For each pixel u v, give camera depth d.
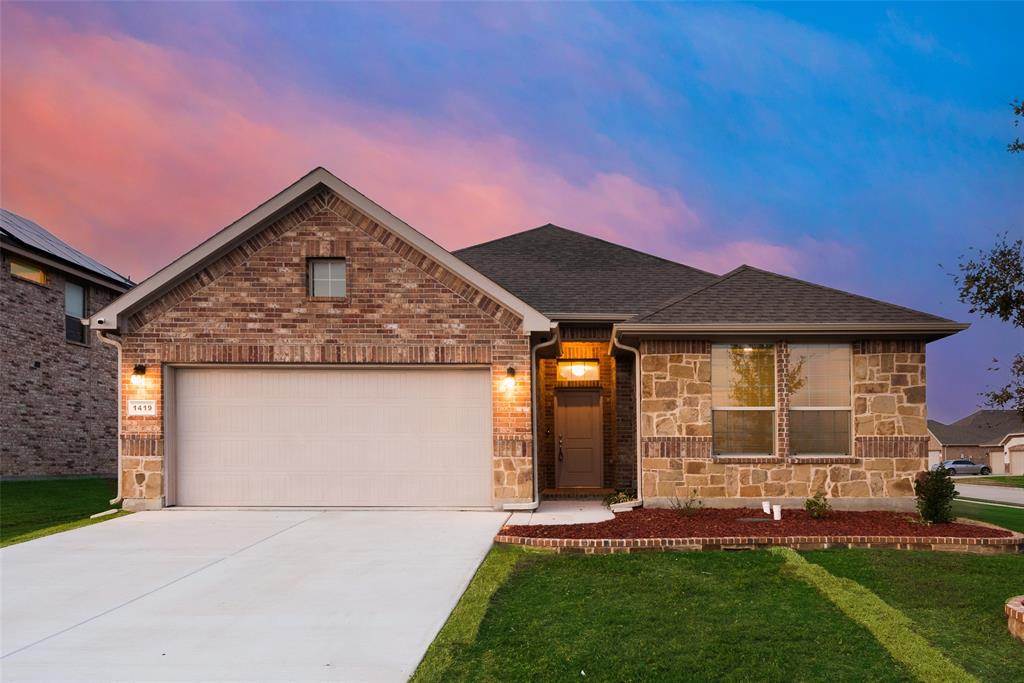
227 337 11.38
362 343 11.36
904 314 10.87
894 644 5.08
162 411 11.33
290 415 11.52
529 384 11.28
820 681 4.53
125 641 5.31
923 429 10.76
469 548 8.41
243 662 4.86
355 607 6.12
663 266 15.74
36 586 6.89
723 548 8.38
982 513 13.77
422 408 11.52
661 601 6.29
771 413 11.09
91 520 10.37
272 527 9.79
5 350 15.80
